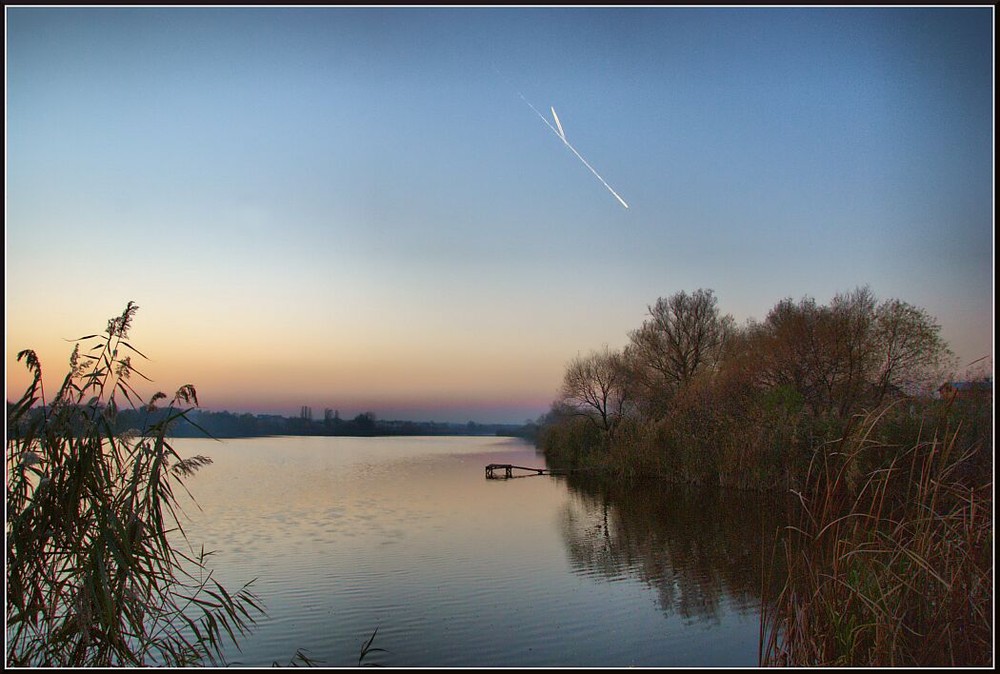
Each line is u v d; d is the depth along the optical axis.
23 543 5.04
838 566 6.68
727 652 10.58
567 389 51.28
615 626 12.05
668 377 45.12
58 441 5.18
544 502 29.66
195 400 5.64
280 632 11.52
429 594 14.18
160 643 5.96
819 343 28.95
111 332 5.55
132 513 5.29
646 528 21.92
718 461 29.89
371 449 94.25
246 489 35.38
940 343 25.83
